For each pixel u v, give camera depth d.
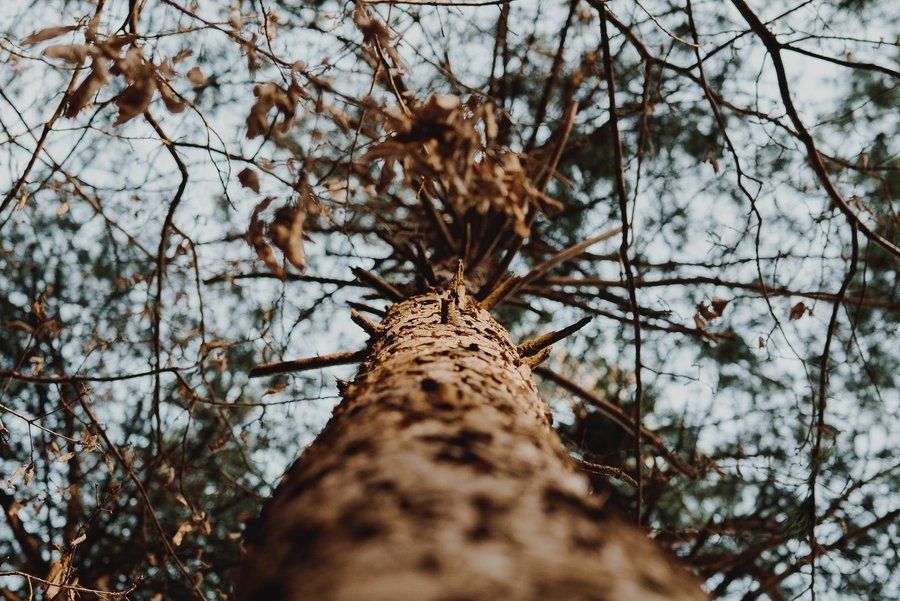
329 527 0.80
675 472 4.30
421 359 1.70
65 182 3.08
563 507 0.83
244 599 0.80
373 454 0.98
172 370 3.14
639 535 0.89
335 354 3.40
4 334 4.69
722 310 3.37
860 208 3.59
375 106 1.99
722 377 4.85
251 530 1.39
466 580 0.64
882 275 4.82
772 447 4.76
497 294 3.66
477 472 0.89
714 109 2.85
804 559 3.03
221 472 4.11
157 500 4.60
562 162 5.29
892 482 4.25
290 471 1.38
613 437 4.85
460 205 1.85
